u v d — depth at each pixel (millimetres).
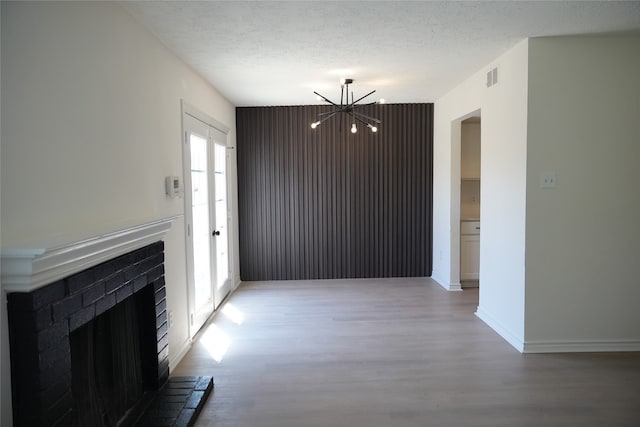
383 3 2451
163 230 2523
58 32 1743
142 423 2211
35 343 1421
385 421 2311
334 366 3018
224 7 2439
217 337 3631
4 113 1417
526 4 2482
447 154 5082
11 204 1444
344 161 5688
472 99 4164
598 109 3107
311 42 3100
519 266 3262
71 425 1624
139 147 2559
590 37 3062
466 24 2799
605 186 3146
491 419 2320
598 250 3176
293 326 3891
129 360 2326
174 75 3229
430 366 2992
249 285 5535
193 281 3555
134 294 2404
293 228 5750
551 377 2803
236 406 2486
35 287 1410
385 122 5656
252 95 4906
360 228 5758
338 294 5000
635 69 3090
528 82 3088
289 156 5668
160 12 2463
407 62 3676
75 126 1861
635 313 3203
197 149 3852
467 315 4152
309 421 2320
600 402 2488
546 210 3154
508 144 3412
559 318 3211
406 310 4328
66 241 1478
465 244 5168
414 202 5746
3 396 1393
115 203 2240
